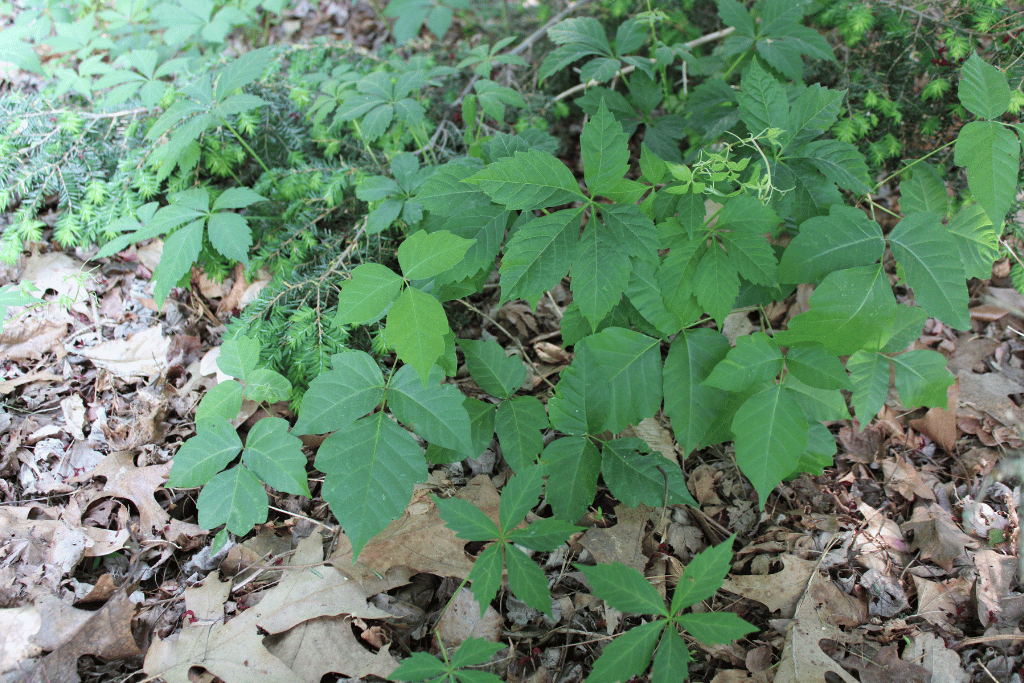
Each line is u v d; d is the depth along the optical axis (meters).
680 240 0.67
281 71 1.01
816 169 0.73
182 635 0.68
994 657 0.68
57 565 0.71
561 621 0.71
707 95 0.86
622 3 0.97
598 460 0.72
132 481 0.76
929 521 0.75
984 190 0.65
